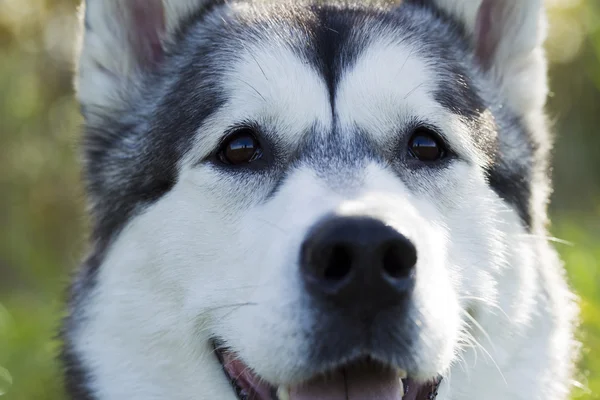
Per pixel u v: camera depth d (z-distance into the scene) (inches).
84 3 22.2
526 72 22.6
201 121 20.0
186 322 19.6
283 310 17.4
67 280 23.0
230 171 19.6
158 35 23.0
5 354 34.2
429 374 17.8
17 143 58.5
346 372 18.0
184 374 19.9
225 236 19.3
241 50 20.3
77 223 57.9
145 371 20.1
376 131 19.5
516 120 22.4
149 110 21.8
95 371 20.6
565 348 21.4
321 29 20.4
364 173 18.7
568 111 58.3
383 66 19.8
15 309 43.2
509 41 22.5
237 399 19.3
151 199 20.4
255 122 19.6
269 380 17.8
